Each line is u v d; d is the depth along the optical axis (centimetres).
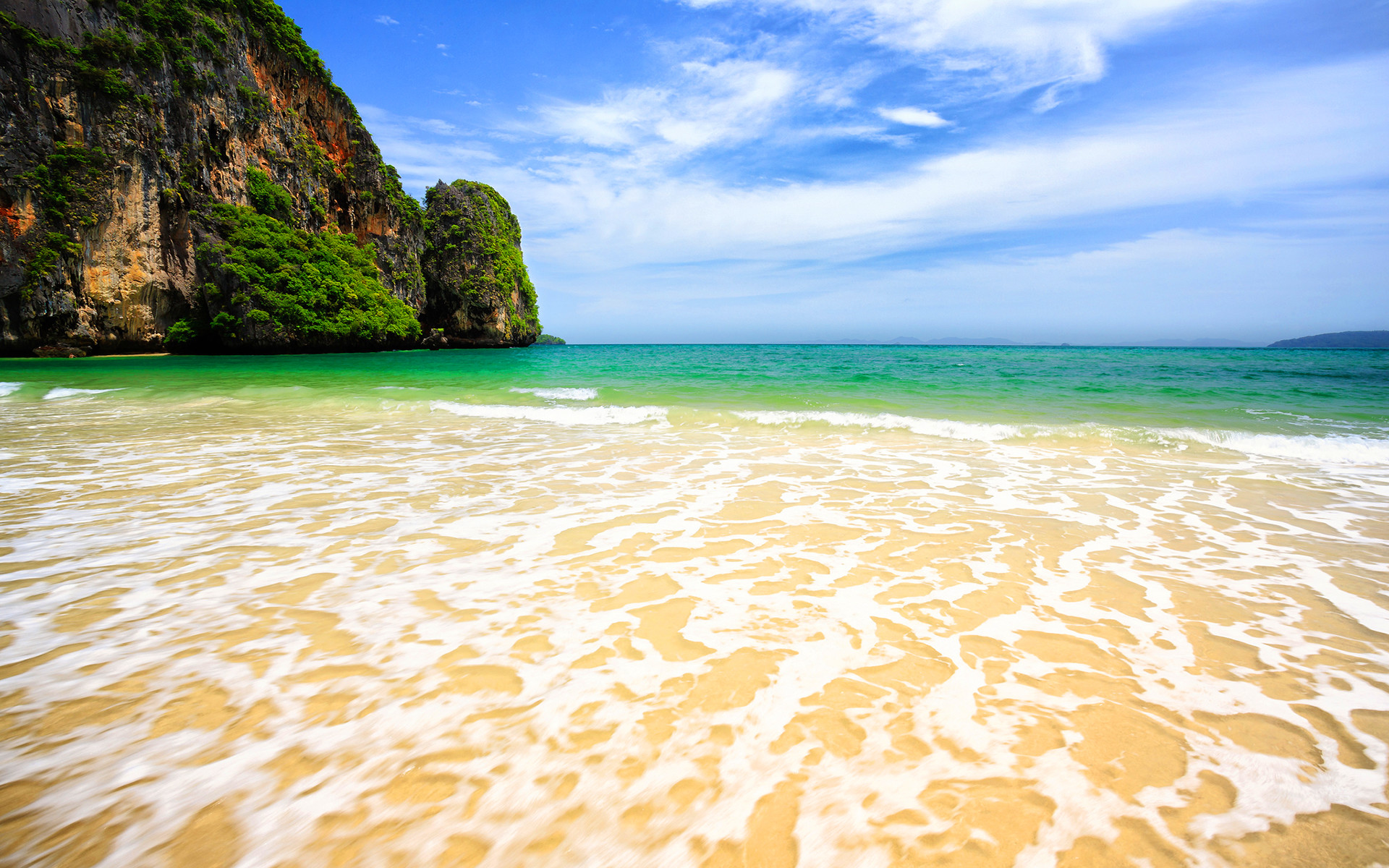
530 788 178
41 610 286
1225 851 160
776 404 1149
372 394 1296
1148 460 711
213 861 150
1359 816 172
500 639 267
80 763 182
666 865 154
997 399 1230
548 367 2488
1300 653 268
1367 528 459
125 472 589
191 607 293
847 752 197
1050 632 285
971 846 162
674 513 478
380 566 355
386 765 185
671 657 255
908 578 351
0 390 1337
